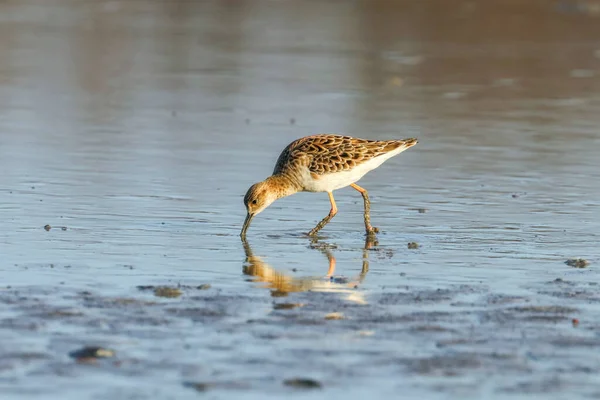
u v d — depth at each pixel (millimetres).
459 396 9234
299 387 9375
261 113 27125
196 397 9117
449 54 36719
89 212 16875
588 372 9797
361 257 14352
